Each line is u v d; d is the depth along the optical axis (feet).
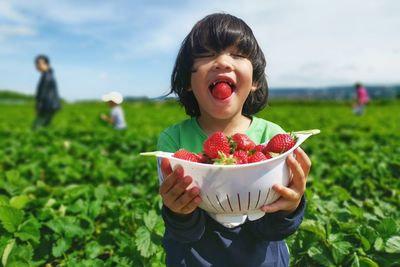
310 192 3.20
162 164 1.62
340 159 5.48
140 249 2.60
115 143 7.77
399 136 8.02
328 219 2.89
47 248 2.95
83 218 3.15
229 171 1.51
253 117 2.09
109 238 3.07
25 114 21.72
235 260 1.87
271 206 1.64
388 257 2.54
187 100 2.07
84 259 2.92
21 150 6.71
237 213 1.67
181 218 1.73
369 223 2.95
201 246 1.88
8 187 4.04
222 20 1.84
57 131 9.84
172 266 1.91
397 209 3.70
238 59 1.80
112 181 5.08
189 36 1.87
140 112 21.93
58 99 10.77
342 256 2.53
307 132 1.74
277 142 1.66
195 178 1.57
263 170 1.53
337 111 21.68
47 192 4.06
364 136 8.22
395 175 4.89
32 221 2.88
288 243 2.64
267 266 1.90
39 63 10.52
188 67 1.86
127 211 3.35
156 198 3.39
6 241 2.75
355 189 4.39
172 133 2.08
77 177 5.10
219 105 1.76
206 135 2.01
